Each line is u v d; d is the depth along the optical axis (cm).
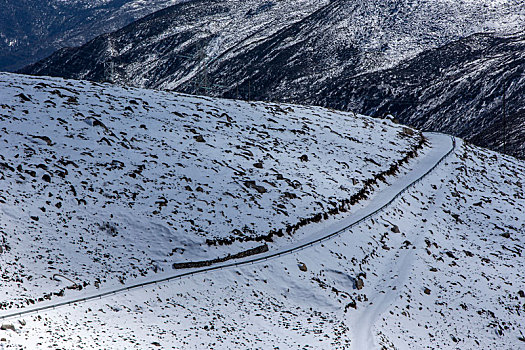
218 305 4728
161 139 6900
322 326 4728
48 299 4181
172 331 4197
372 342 4484
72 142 6222
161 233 5344
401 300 5328
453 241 6906
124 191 5712
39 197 5253
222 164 6694
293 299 5116
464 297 5738
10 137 5950
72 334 3800
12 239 4656
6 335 3553
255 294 5006
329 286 5353
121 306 4347
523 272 6519
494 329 5369
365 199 7175
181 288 4781
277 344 4288
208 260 5191
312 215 6247
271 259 5431
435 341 4934
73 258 4753
